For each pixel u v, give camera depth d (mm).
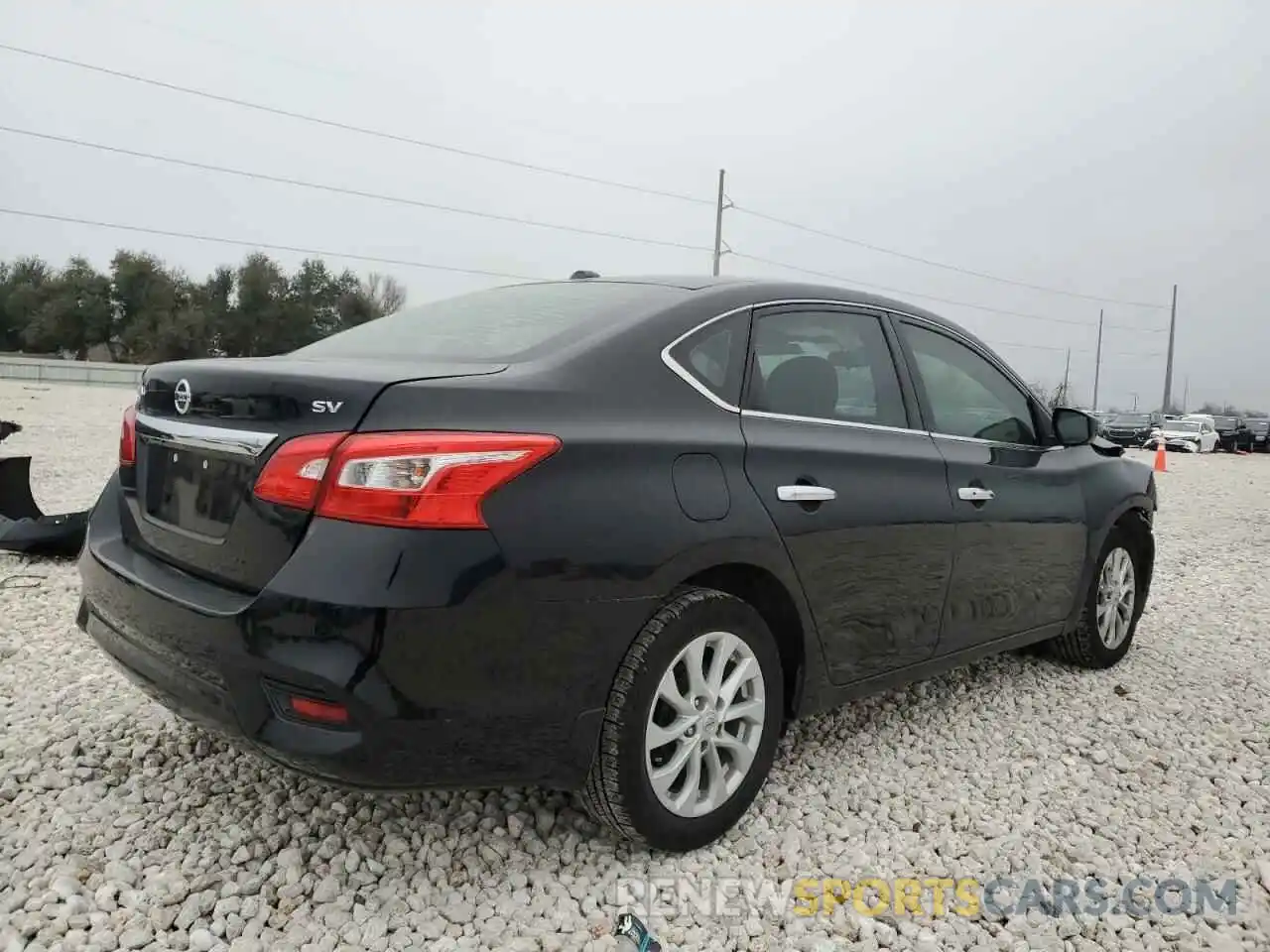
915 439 3400
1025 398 4145
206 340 62938
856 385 3287
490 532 2195
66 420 17297
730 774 2771
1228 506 12914
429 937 2291
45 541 5496
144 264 64312
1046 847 2889
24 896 2332
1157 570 7516
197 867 2494
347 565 2098
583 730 2396
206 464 2414
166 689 2412
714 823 2705
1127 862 2834
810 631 2932
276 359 2752
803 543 2842
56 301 62406
